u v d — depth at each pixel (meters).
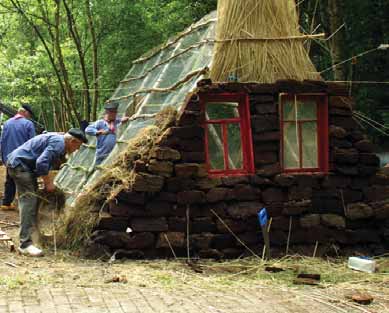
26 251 9.05
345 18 16.14
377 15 16.09
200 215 9.12
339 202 9.48
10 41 25.41
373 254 9.52
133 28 20.02
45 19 20.31
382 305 6.67
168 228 9.04
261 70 9.45
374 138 15.98
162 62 12.20
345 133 9.55
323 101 9.54
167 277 7.74
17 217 12.81
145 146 9.10
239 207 9.19
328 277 8.06
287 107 9.50
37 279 7.38
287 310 6.33
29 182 9.16
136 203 8.94
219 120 9.28
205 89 9.05
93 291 6.86
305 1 16.83
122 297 6.64
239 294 6.98
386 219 9.58
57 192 10.23
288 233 9.33
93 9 19.77
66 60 23.33
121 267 8.35
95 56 20.31
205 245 9.09
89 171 11.52
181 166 8.98
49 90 24.28
